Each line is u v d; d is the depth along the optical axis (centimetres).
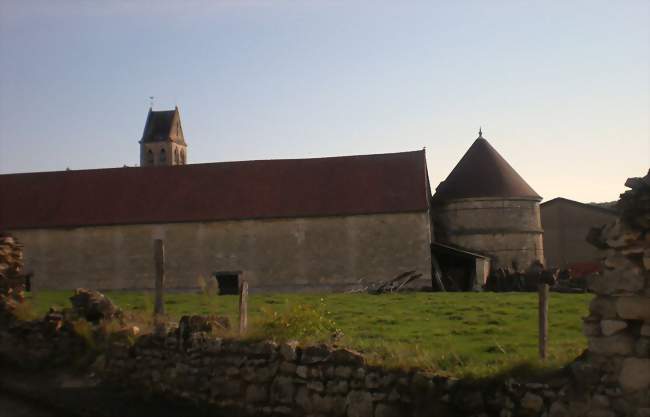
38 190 4931
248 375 1164
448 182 4862
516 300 2769
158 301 1755
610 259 795
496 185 4659
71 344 1585
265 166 4900
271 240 4481
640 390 757
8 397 1397
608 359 787
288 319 1320
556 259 5731
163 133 9812
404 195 4469
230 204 4609
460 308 2523
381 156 4831
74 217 4675
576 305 2439
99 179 4981
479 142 4881
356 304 2820
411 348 1247
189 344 1285
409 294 3488
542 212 5831
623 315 775
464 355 1212
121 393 1352
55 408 1295
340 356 1043
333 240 4431
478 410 884
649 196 766
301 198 4581
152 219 4569
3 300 1781
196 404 1235
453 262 4556
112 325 1541
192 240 4541
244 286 1395
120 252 4584
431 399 924
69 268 4612
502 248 4612
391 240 4381
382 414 974
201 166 4978
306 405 1070
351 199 4512
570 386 812
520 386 855
